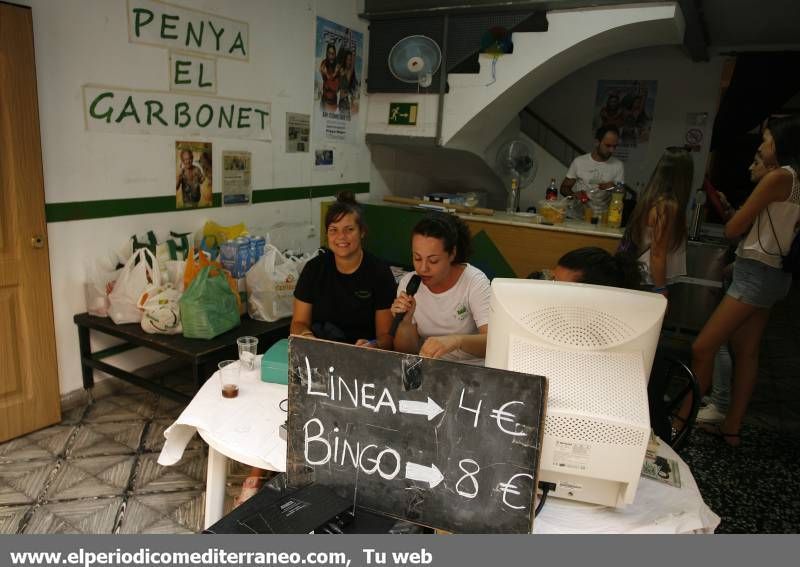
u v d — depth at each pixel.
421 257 1.81
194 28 3.21
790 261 2.43
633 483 1.08
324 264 2.25
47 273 2.69
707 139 6.02
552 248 4.00
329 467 1.12
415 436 1.06
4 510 2.14
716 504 2.42
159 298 2.78
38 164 2.58
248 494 1.56
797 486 2.57
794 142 2.36
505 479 1.02
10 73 2.41
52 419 2.78
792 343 4.82
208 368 3.35
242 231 3.59
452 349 1.66
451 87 4.41
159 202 3.21
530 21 4.05
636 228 2.83
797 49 5.52
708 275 3.65
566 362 1.13
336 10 4.29
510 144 4.82
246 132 3.70
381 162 5.18
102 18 2.77
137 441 2.68
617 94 6.30
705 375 2.81
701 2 4.36
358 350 1.08
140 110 3.02
